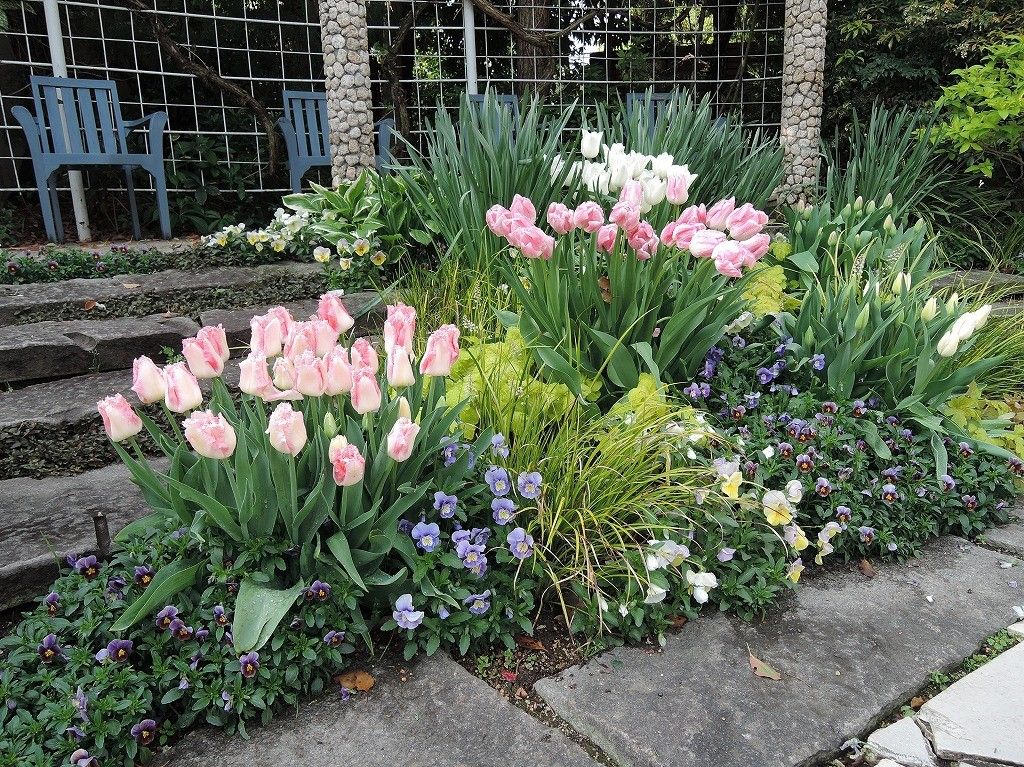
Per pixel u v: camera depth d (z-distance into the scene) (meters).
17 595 1.77
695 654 1.75
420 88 7.24
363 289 3.81
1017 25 5.76
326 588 1.59
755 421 2.34
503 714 1.54
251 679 1.50
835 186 5.36
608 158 2.64
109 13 6.44
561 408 2.26
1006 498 2.52
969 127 4.79
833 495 2.17
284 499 1.62
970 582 2.09
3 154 6.09
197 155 6.65
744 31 7.22
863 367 2.55
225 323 3.34
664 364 2.41
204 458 1.61
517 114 3.94
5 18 5.47
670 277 2.43
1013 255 5.48
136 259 4.19
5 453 2.43
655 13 7.22
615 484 1.96
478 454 1.88
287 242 4.23
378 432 1.76
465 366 2.31
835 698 1.61
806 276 3.48
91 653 1.51
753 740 1.48
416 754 1.43
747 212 2.13
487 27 6.88
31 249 4.93
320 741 1.47
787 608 1.95
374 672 1.65
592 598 1.80
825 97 6.70
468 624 1.70
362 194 4.15
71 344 2.97
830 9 6.58
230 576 1.58
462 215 3.29
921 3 5.99
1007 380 3.13
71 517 2.06
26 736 1.37
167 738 1.49
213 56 6.89
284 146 6.77
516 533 1.74
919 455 2.37
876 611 1.94
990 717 1.58
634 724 1.52
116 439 1.62
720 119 4.71
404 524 1.77
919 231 3.68
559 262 2.37
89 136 5.07
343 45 4.86
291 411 1.49
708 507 2.00
